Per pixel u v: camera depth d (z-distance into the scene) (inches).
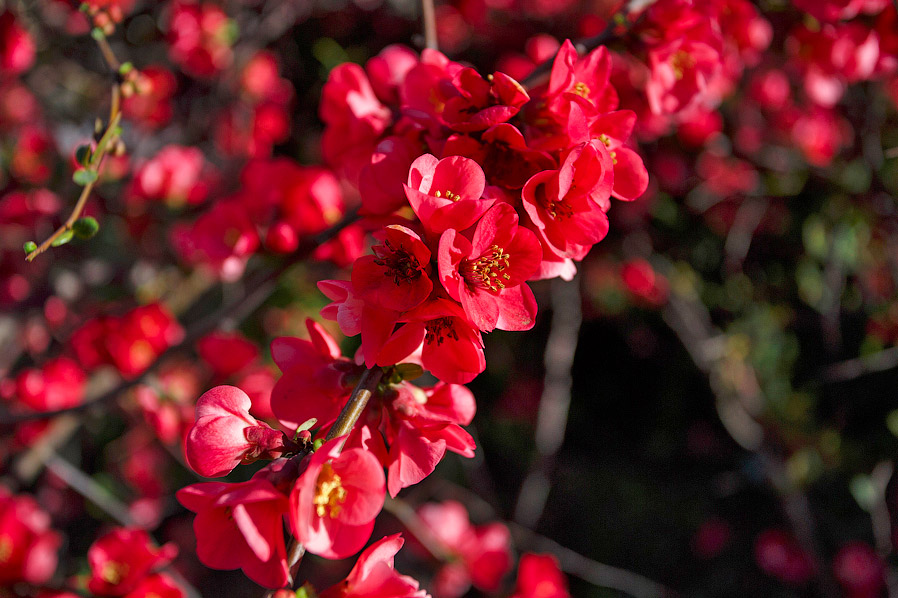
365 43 63.0
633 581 52.1
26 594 28.3
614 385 70.2
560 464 67.5
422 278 18.7
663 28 24.0
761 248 57.6
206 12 48.8
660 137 51.9
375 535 52.1
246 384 40.7
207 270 45.0
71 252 49.4
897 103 46.9
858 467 52.7
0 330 48.6
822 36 30.7
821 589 46.8
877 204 45.1
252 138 54.2
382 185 20.6
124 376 38.1
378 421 19.5
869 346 50.7
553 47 43.8
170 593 26.6
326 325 52.1
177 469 54.9
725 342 52.7
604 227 19.6
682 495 63.1
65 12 49.3
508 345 66.6
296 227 27.9
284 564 17.8
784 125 49.4
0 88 50.0
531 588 39.8
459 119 20.5
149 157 52.1
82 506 53.7
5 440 40.9
